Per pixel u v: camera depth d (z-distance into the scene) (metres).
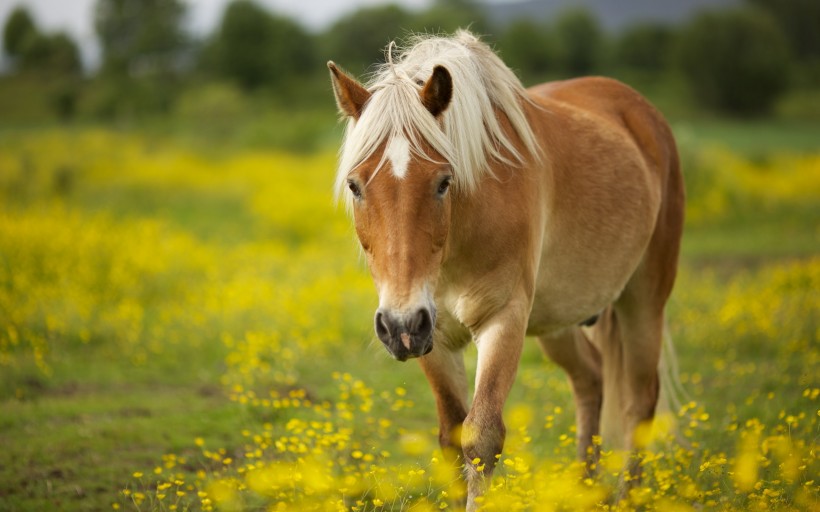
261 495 7.14
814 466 6.23
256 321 13.66
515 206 6.21
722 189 32.72
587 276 7.27
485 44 6.86
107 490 7.60
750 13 120.56
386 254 5.48
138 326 13.42
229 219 31.09
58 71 171.75
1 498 7.40
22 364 11.68
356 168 5.73
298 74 145.38
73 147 52.34
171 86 121.69
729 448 7.94
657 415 8.24
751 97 110.81
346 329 13.90
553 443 8.72
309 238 26.05
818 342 12.38
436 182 5.59
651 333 8.13
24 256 16.84
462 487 6.38
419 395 10.84
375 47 153.38
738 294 15.88
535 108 7.11
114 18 167.12
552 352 8.27
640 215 7.60
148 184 40.91
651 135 8.38
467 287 6.20
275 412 9.46
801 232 28.14
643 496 6.24
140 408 10.23
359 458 7.92
